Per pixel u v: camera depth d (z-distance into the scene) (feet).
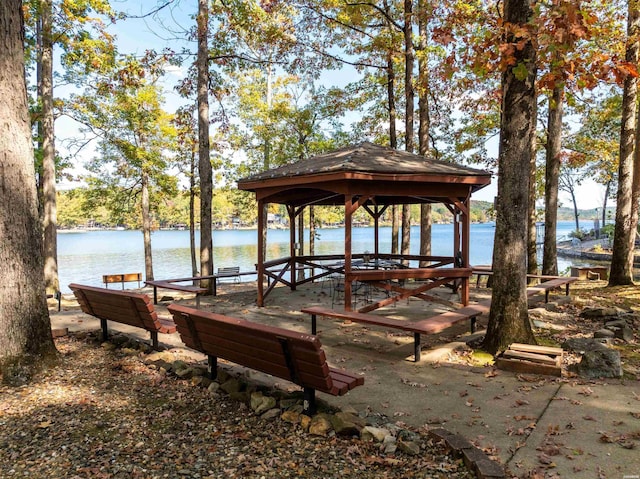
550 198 38.32
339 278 41.29
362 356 17.26
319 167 24.08
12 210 14.46
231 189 70.90
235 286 47.14
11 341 14.32
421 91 39.22
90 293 18.43
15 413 11.73
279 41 43.88
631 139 33.91
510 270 17.24
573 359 16.08
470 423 11.07
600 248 96.94
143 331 20.58
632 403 12.14
